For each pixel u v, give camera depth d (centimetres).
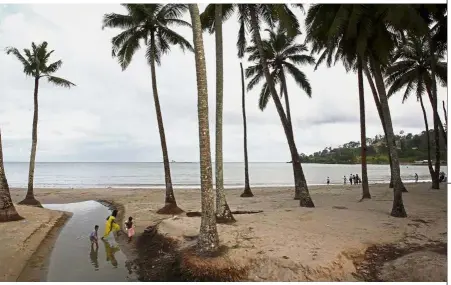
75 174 9581
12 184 5462
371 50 1399
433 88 2353
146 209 1856
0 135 1498
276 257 845
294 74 2298
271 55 2262
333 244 937
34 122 2208
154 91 1809
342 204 1784
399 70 2656
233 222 1238
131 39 1806
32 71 2175
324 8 1457
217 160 1273
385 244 962
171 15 1831
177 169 15088
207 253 880
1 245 1081
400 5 1184
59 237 1326
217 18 1319
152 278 843
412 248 930
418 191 2453
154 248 1082
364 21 1318
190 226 1196
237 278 795
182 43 1923
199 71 948
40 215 1656
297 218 1300
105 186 4934
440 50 2373
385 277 765
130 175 9100
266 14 1705
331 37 1325
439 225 1169
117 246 1178
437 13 1791
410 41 2528
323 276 771
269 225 1170
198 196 2625
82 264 976
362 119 1934
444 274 721
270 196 2484
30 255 1041
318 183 5534
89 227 1530
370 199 1941
